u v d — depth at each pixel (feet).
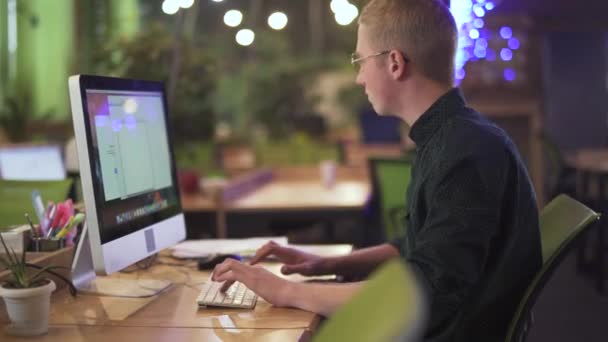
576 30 26.14
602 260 15.49
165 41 15.26
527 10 24.79
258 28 32.63
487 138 5.11
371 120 26.66
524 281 5.39
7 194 9.05
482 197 4.96
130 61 15.05
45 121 22.48
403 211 12.73
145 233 6.09
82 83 5.34
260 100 31.99
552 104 29.07
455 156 5.05
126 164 5.91
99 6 24.47
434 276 4.88
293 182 16.88
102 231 5.41
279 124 31.65
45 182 9.11
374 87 5.71
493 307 5.31
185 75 15.31
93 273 6.25
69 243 6.23
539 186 23.89
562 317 13.60
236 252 7.43
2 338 4.72
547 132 26.71
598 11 24.89
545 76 26.04
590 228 5.24
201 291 5.81
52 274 5.82
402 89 5.62
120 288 5.99
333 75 34.19
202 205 12.61
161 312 5.34
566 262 18.70
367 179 16.79
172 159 6.89
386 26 5.57
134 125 6.14
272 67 32.45
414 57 5.51
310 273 6.55
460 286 4.89
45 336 4.77
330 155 21.79
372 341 2.17
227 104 31.24
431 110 5.47
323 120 29.04
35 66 23.31
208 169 17.19
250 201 13.17
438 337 5.16
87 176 5.34
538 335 12.48
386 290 2.41
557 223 5.95
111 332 4.85
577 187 19.40
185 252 7.55
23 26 22.40
